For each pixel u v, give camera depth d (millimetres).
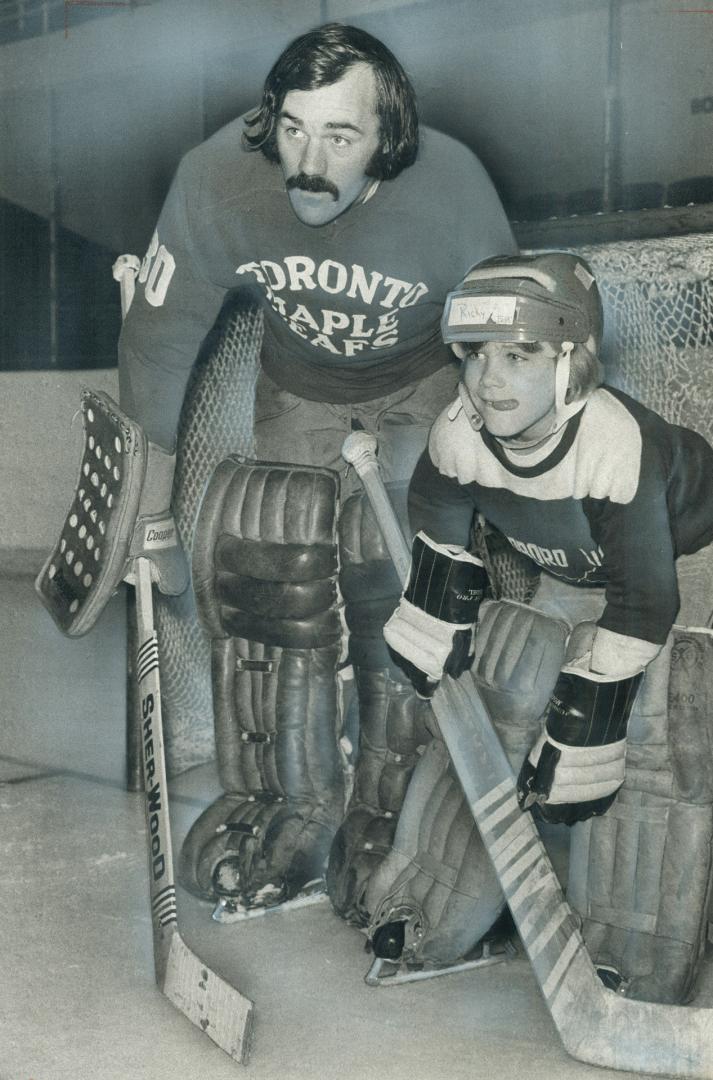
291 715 2473
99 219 3885
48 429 3863
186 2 3592
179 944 1994
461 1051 1853
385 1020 1962
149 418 2402
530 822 1911
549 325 1756
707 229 2957
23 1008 1992
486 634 2168
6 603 3791
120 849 2744
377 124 2064
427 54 3320
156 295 2367
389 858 2213
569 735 1876
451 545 2047
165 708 3266
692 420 2705
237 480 2475
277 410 2568
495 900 2096
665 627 1869
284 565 2398
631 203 3285
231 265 2322
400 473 2479
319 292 2277
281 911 2424
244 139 2199
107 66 3785
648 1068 1784
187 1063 1810
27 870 2619
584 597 2215
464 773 1953
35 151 3930
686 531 1977
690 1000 2025
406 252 2209
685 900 1983
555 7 3264
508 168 3391
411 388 2469
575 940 1854
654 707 1978
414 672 2014
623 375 2719
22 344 3984
